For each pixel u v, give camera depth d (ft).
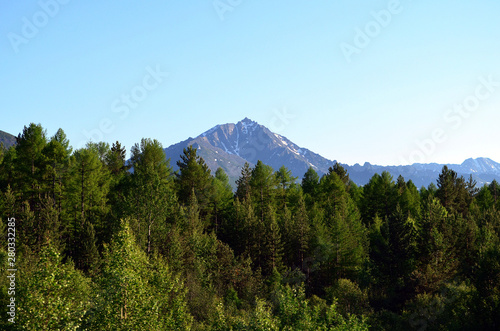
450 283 156.97
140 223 166.09
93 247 161.38
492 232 195.42
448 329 123.85
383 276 184.44
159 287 95.25
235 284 175.11
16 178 206.39
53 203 188.14
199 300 141.18
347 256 207.92
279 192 284.82
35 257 123.24
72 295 79.46
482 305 120.57
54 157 201.87
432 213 196.03
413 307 148.36
